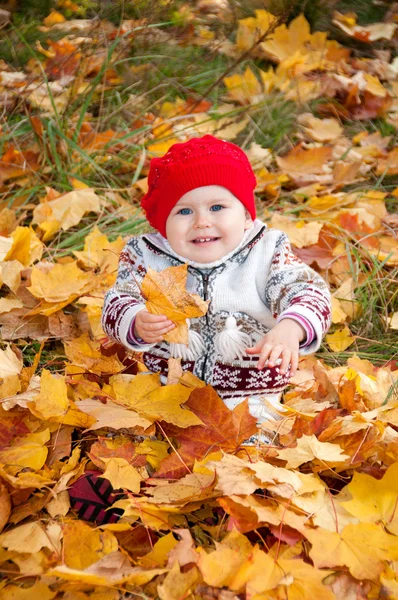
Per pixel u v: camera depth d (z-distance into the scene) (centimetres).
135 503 170
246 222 210
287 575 155
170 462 187
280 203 336
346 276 291
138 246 214
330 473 190
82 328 260
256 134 386
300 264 205
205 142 198
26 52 435
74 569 154
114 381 210
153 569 155
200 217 196
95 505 180
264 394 208
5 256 278
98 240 288
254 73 431
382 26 468
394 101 421
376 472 188
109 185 339
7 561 167
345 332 263
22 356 244
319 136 385
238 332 200
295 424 199
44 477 182
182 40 451
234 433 191
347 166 355
